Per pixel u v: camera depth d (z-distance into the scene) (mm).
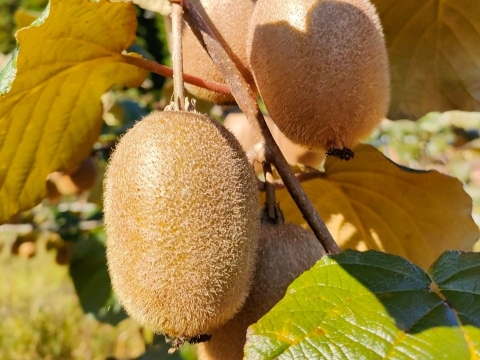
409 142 671
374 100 207
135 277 168
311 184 292
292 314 159
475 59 303
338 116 205
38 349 854
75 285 435
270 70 207
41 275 921
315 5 203
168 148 170
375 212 298
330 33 200
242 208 173
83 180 464
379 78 207
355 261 173
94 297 434
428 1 286
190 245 165
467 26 292
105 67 258
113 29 237
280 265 198
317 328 155
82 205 515
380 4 290
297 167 284
